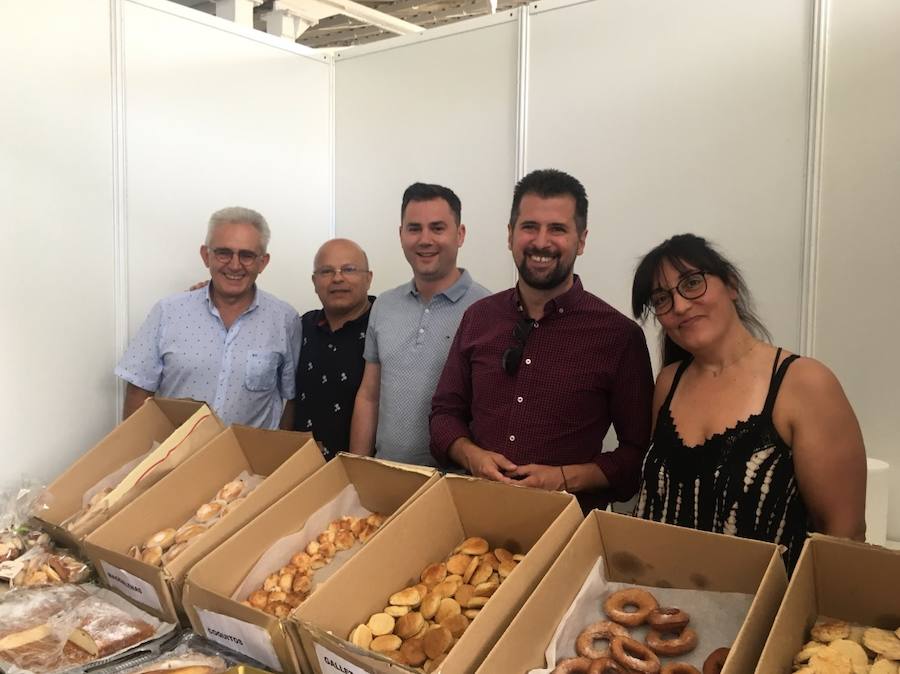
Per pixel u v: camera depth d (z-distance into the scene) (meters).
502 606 1.00
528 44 2.86
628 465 1.70
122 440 1.80
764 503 1.26
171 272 2.88
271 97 3.27
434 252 2.15
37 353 2.44
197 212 2.97
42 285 2.44
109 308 2.65
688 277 1.34
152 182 2.79
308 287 3.52
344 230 3.58
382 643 1.06
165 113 2.83
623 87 2.64
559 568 1.06
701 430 1.36
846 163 2.19
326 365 2.48
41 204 2.43
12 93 2.34
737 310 1.41
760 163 2.36
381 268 3.46
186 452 1.66
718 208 2.45
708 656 0.97
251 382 2.41
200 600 1.16
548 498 1.22
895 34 2.10
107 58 2.62
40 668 1.14
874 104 2.14
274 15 3.59
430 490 1.29
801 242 2.29
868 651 0.92
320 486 1.43
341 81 3.53
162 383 2.42
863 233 2.17
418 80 3.25
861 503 1.26
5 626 1.25
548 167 2.84
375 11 3.78
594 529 1.15
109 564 1.36
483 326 1.93
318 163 3.53
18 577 1.45
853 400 2.21
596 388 1.76
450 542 1.32
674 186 2.54
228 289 2.34
